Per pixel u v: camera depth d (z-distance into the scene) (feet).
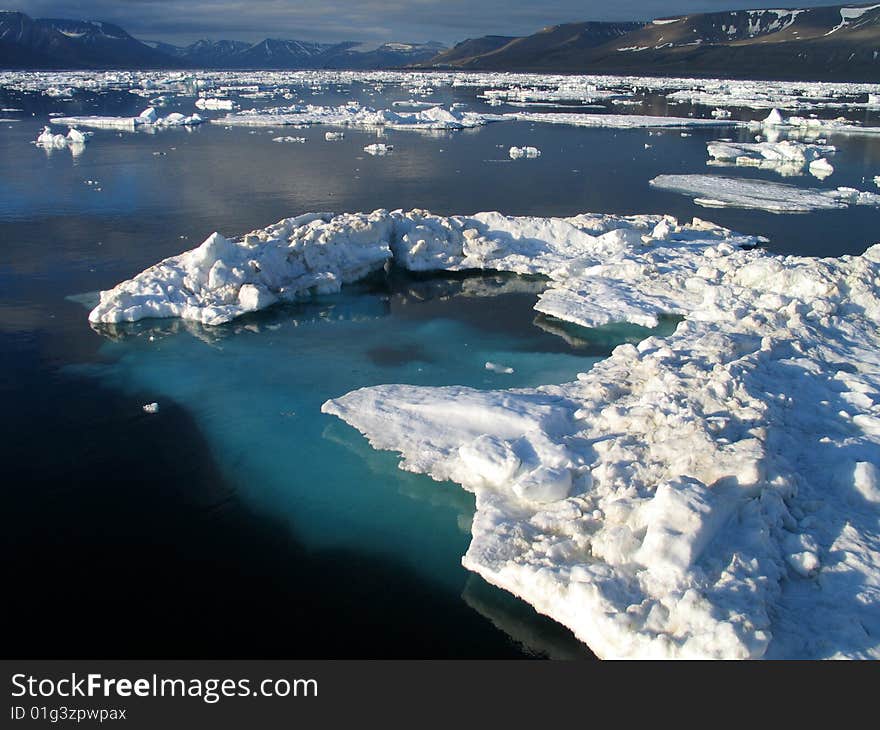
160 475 56.13
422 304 94.38
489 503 50.24
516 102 391.04
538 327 86.58
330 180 167.22
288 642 40.81
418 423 61.77
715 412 55.77
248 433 62.13
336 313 90.89
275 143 225.15
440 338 83.35
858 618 37.68
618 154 212.43
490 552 45.29
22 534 49.08
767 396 58.80
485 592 44.34
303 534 49.90
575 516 46.42
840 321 78.33
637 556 41.32
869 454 52.08
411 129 267.18
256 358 77.30
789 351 70.59
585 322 85.71
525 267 104.99
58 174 166.91
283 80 600.80
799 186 168.76
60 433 61.62
